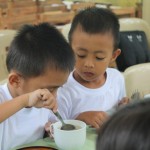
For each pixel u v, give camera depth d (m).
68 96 1.05
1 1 2.42
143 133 0.33
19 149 0.82
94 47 1.01
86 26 1.02
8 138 0.90
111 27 1.05
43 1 2.61
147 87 1.31
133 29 2.67
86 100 1.08
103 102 1.10
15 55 0.83
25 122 0.92
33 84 0.82
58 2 2.73
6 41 1.99
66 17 2.66
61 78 0.83
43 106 0.79
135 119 0.35
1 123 0.85
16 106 0.78
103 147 0.35
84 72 1.05
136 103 0.38
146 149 0.33
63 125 0.86
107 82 1.14
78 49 1.02
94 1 2.89
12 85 0.85
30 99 0.78
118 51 1.12
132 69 1.29
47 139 0.92
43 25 0.89
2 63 1.96
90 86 1.09
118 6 3.04
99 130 0.38
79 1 2.86
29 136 0.93
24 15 2.51
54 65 0.80
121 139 0.34
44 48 0.82
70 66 0.84
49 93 0.79
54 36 0.86
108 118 0.38
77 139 0.81
